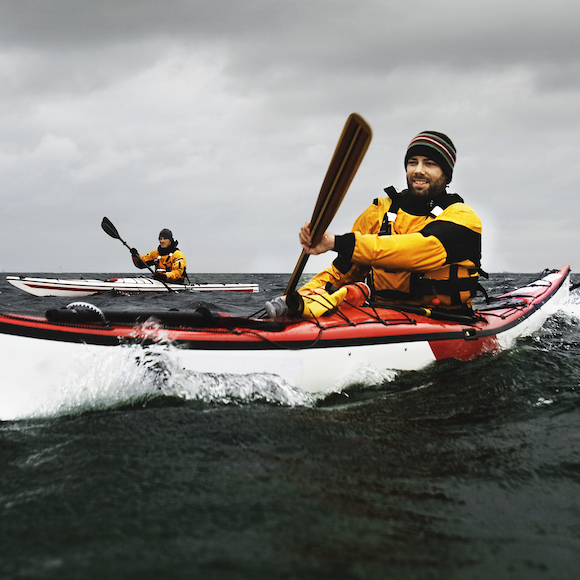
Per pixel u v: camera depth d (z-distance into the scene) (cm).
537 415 228
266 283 1919
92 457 170
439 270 311
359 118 209
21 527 128
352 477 162
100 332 226
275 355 252
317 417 219
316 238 258
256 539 124
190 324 255
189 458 171
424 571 114
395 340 288
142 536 124
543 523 138
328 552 119
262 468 165
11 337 211
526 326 387
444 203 312
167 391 231
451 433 206
